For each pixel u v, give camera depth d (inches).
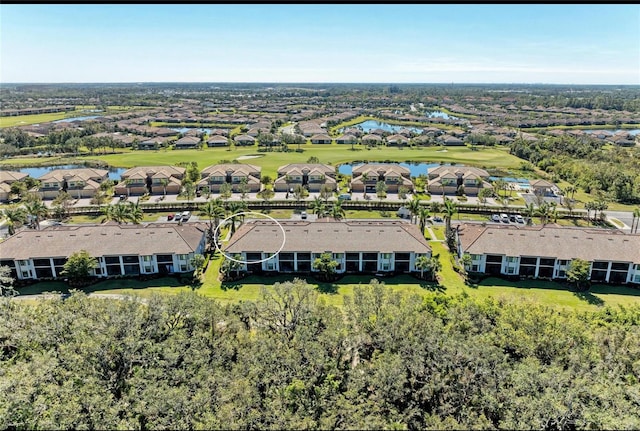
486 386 1462.8
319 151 7391.7
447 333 1720.0
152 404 1360.7
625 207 4493.1
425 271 2881.4
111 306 1855.3
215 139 7864.2
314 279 2861.7
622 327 1935.3
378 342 1724.9
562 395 1395.2
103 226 3063.5
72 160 6555.1
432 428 1300.4
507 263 2869.1
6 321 1822.1
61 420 1310.3
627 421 1290.6
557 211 4146.2
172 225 3181.6
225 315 1950.1
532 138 7854.3
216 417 1334.9
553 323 1852.9
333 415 1342.3
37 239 2886.3
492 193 4746.6
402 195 4658.0
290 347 1679.4
